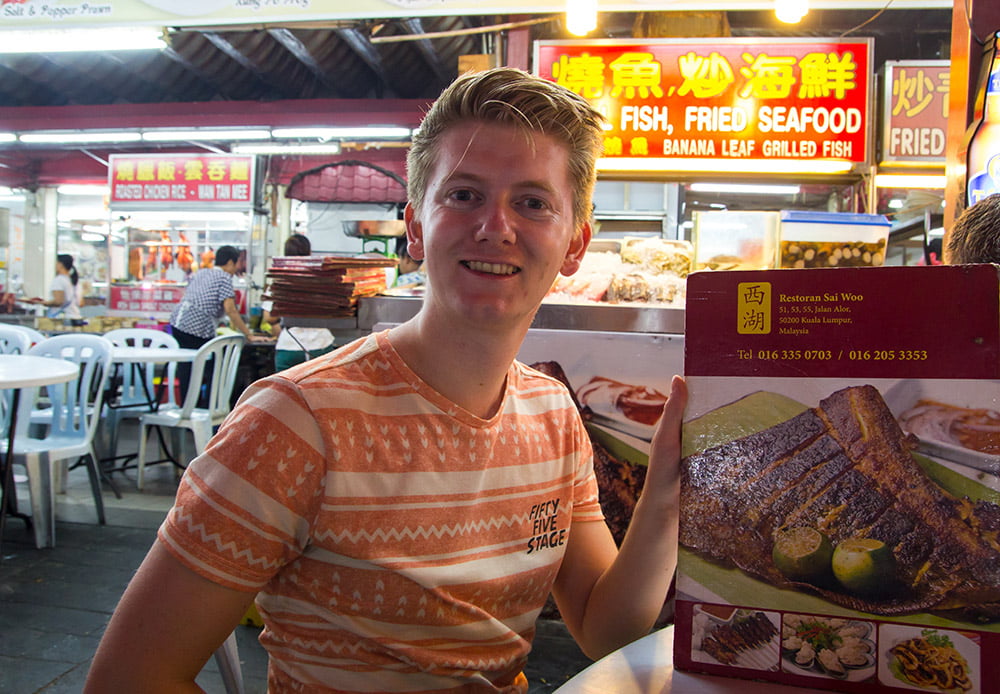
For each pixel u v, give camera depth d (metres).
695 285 0.71
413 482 0.76
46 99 9.92
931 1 2.99
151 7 3.21
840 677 0.65
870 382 0.65
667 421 0.74
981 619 0.62
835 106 3.30
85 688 0.69
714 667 0.69
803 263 2.26
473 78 0.76
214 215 8.79
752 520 0.68
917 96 3.40
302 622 0.77
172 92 9.04
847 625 0.65
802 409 0.67
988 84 1.43
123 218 8.94
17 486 3.95
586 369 2.16
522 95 0.75
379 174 8.74
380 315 2.72
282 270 2.76
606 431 2.15
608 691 0.67
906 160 3.43
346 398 0.75
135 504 3.78
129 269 8.92
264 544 0.71
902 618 0.64
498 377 0.83
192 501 0.70
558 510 0.91
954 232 0.97
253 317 7.51
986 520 0.62
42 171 10.76
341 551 0.73
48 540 3.11
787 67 3.31
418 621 0.77
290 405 0.73
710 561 0.69
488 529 0.82
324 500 0.72
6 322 7.62
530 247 0.75
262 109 8.61
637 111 3.40
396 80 8.48
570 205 0.80
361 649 0.76
